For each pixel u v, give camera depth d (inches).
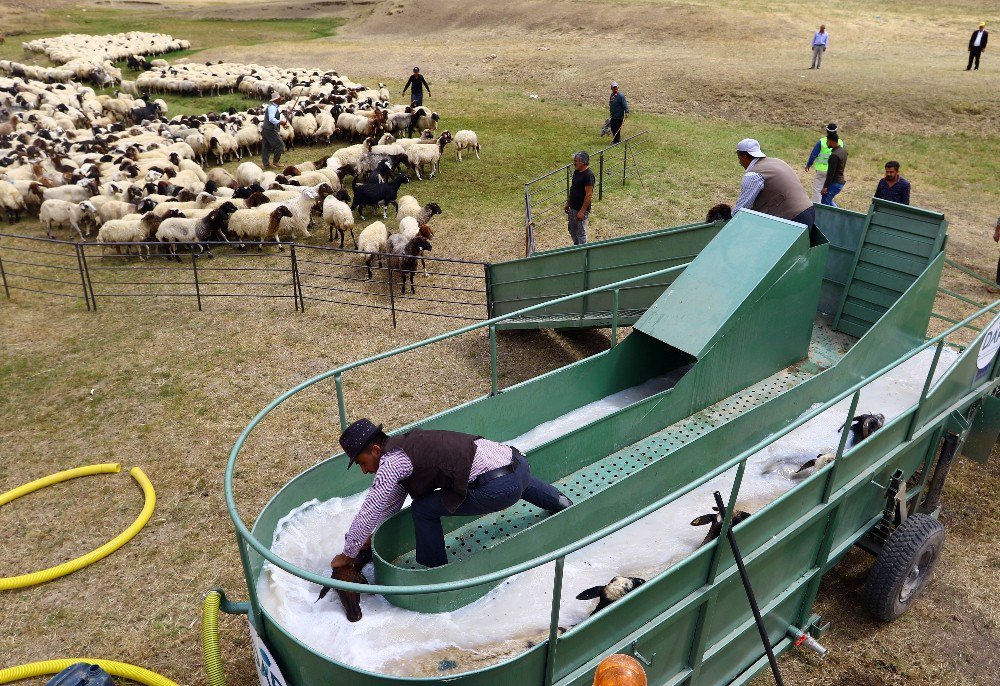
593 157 708.0
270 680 150.8
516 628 156.1
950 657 205.2
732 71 910.4
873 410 240.8
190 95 1063.6
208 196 527.5
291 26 1774.1
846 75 852.0
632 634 147.7
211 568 238.7
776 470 213.9
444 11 1542.8
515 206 588.1
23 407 332.8
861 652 206.8
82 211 546.6
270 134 699.4
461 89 1042.1
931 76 825.5
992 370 239.8
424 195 621.3
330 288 446.6
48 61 1289.4
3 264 508.1
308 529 184.1
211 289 455.2
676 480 201.0
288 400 332.8
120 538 248.4
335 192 591.5
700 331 220.5
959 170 633.0
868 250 267.3
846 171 636.7
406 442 154.5
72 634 214.8
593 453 207.0
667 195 593.9
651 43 1174.3
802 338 249.6
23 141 725.3
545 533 171.8
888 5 1355.8
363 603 161.6
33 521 261.9
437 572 154.6
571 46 1205.7
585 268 348.2
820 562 196.1
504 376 350.6
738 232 237.6
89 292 457.1
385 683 127.9
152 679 195.6
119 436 310.2
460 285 452.8
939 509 244.4
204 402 333.1
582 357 367.6
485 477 158.6
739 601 172.4
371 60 1246.3
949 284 433.4
